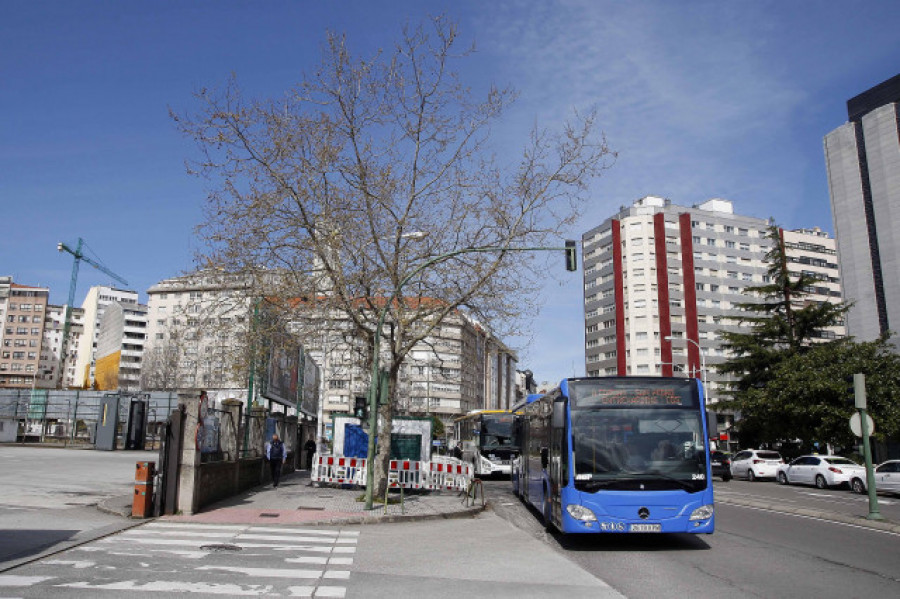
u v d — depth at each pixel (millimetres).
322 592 7672
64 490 18438
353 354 23172
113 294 154875
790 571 9234
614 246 91812
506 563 9945
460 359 22812
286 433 29828
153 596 7152
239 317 19328
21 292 142625
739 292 91500
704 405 11484
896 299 54250
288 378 28922
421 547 11547
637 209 92938
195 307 19953
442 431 81688
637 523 10727
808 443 38938
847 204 59625
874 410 34312
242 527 13367
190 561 9344
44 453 37844
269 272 18953
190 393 15211
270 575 8586
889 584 8312
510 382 128625
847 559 10203
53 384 142750
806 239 98000
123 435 47562
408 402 42812
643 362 87312
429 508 17547
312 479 22188
